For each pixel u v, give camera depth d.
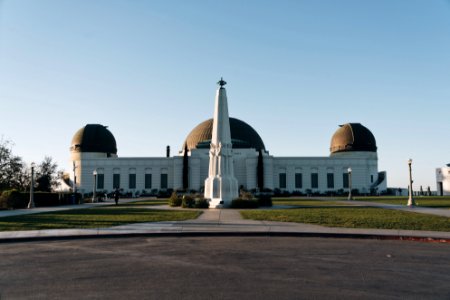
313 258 13.32
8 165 69.25
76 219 26.28
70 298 8.85
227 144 43.19
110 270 11.52
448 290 9.49
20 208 44.25
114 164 94.56
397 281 10.29
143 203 54.50
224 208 40.06
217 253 14.27
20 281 10.34
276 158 96.81
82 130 101.94
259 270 11.48
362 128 105.56
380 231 19.62
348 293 9.18
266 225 22.45
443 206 41.56
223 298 8.74
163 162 94.38
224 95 43.34
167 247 15.67
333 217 27.14
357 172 97.69
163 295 8.98
